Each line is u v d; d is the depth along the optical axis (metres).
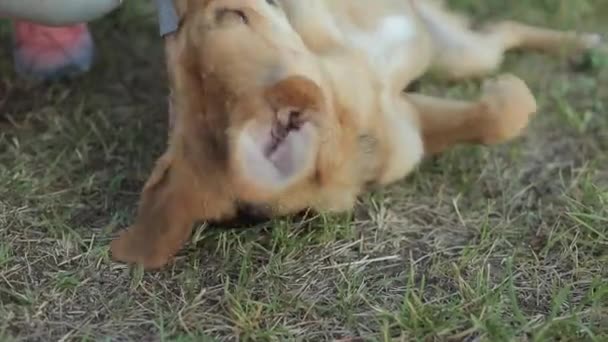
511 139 1.63
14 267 1.45
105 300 1.42
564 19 1.90
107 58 1.79
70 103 1.71
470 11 1.92
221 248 1.48
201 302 1.42
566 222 1.54
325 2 1.47
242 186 1.32
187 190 1.42
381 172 1.50
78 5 1.51
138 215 1.47
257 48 1.35
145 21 1.87
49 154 1.62
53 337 1.37
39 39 1.70
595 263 1.48
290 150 1.34
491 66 1.70
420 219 1.55
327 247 1.49
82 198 1.55
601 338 1.37
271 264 1.46
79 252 1.47
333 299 1.43
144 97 1.74
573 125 1.70
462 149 1.64
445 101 1.58
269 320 1.40
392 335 1.38
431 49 1.63
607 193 1.56
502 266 1.48
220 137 1.35
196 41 1.37
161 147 1.64
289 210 1.44
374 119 1.47
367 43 1.50
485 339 1.37
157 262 1.44
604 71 1.80
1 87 1.73
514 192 1.59
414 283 1.45
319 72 1.39
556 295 1.42
